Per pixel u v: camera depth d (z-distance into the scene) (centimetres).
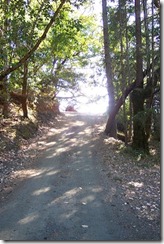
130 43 1817
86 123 2411
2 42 1054
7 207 713
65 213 681
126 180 987
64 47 1900
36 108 2277
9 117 1738
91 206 728
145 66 1706
